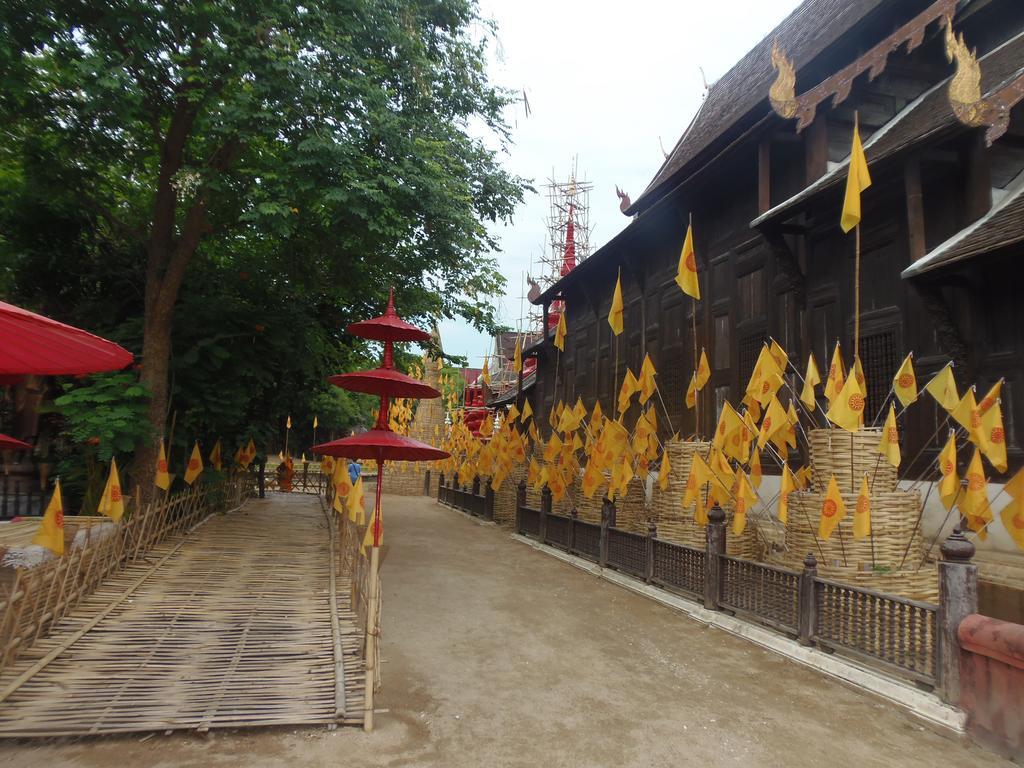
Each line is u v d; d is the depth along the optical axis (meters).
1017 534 5.75
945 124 6.48
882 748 4.52
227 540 10.91
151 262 10.73
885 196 8.39
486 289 13.61
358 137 9.65
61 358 4.80
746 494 7.68
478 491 21.09
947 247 6.77
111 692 4.78
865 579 6.49
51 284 12.25
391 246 10.73
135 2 8.95
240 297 13.05
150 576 8.05
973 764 4.29
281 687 5.04
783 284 10.39
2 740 4.15
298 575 8.56
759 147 10.00
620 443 11.16
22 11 8.70
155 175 12.45
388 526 17.62
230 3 9.09
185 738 4.34
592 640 7.07
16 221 11.37
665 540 9.15
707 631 7.44
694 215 12.88
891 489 7.17
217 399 11.39
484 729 4.73
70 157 10.84
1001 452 5.85
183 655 5.52
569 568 11.52
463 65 11.80
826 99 8.79
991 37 8.62
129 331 11.02
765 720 4.98
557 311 27.12
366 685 4.72
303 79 9.02
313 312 14.45
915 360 7.95
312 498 21.78
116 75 8.49
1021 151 7.73
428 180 9.82
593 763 4.26
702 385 9.98
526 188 12.66
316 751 4.26
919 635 5.20
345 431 46.06
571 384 20.62
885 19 8.73
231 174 10.78
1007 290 6.85
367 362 18.41
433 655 6.42
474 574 10.78
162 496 10.89
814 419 9.45
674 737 4.67
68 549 6.90
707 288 12.69
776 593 6.87
